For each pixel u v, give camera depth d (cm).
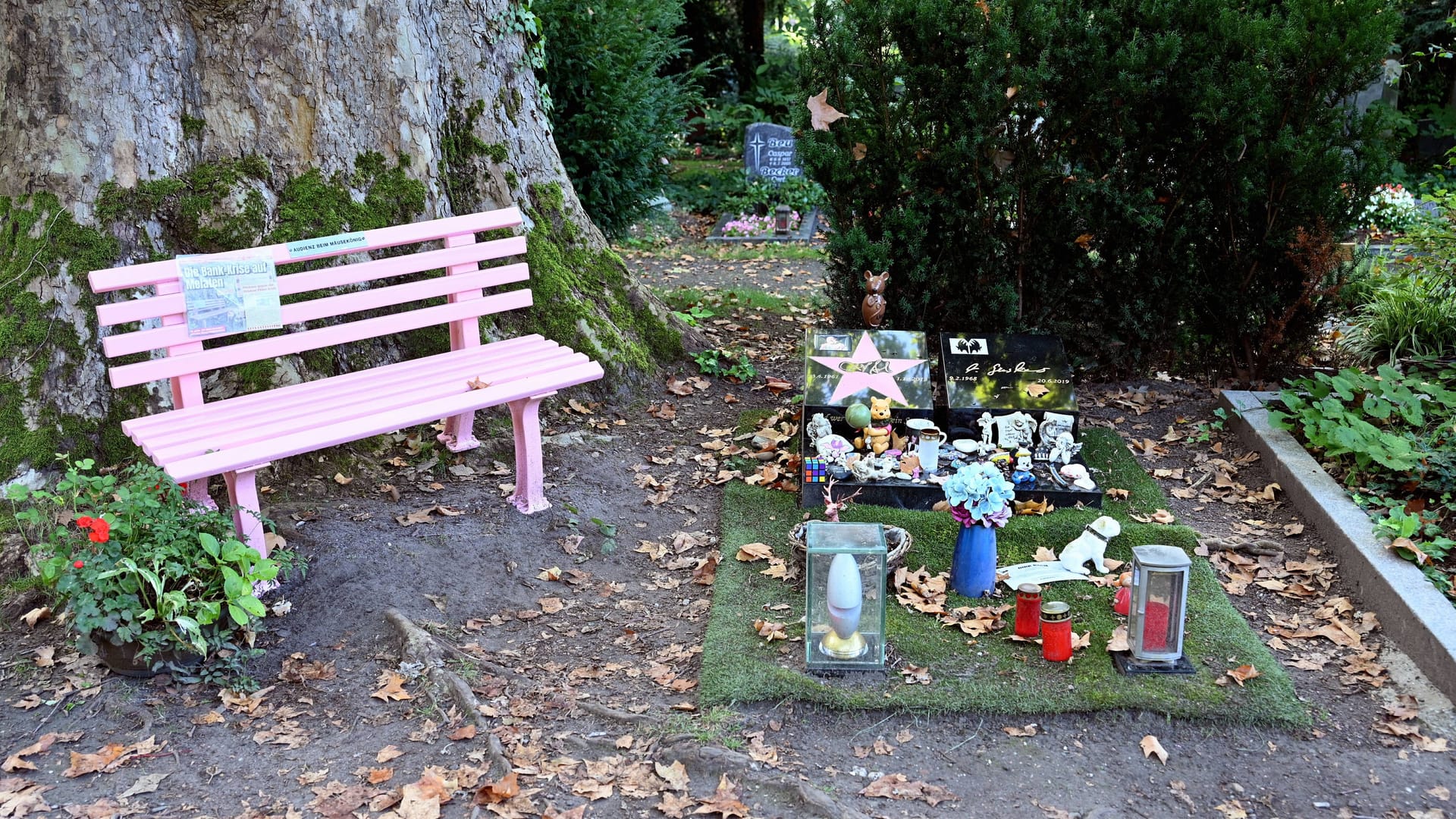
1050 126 559
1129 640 356
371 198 506
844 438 480
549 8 1006
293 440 373
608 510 465
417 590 394
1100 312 593
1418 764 313
